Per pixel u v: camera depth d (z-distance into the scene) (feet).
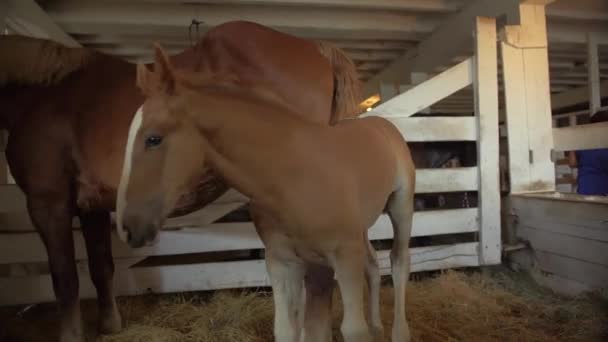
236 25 7.24
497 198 10.47
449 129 10.41
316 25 14.43
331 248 4.71
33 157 6.79
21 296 8.99
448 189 10.37
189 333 7.79
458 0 13.94
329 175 4.64
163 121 4.34
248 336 7.66
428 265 10.44
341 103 7.65
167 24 13.60
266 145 4.56
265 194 4.64
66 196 6.89
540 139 10.73
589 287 8.67
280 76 7.04
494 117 10.46
